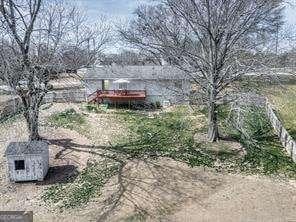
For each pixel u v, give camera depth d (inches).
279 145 966.4
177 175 808.9
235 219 641.6
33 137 925.8
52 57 884.6
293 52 904.9
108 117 1237.7
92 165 864.9
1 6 821.2
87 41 1008.9
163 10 928.3
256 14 853.8
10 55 853.8
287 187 753.0
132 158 900.0
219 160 880.3
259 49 895.7
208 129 1028.5
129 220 642.2
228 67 901.8
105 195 729.6
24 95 900.0
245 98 888.3
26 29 853.2
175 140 1011.3
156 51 1015.0
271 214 655.8
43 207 688.4
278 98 1445.6
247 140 928.3
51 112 1277.1
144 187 758.5
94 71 1470.2
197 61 954.1
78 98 1475.1
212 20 877.2
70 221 642.2
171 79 1269.7
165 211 670.5
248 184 765.9
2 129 1110.4
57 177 805.9
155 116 1262.3
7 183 778.8
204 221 636.7
